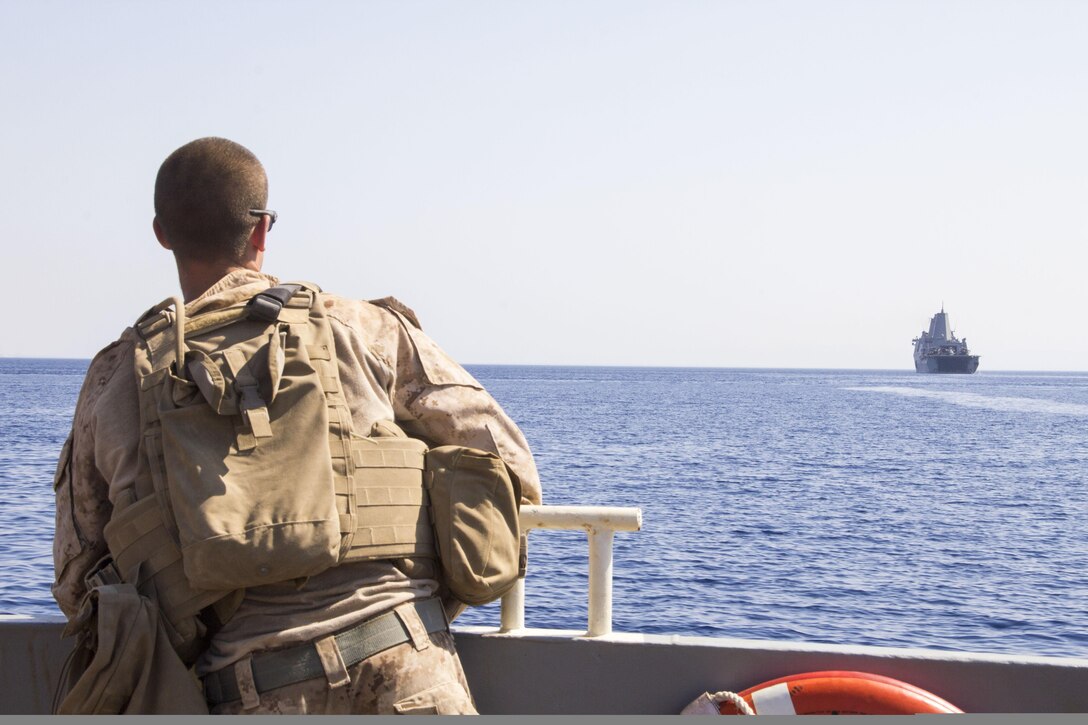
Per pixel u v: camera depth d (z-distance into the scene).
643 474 38.41
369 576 1.84
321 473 1.79
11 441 47.94
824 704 2.15
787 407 104.31
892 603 17.36
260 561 1.69
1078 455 53.06
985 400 128.88
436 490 2.00
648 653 2.32
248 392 1.80
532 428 66.06
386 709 1.76
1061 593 18.52
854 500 32.31
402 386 2.10
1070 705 2.16
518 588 2.44
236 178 2.05
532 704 2.37
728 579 18.98
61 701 1.84
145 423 1.81
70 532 1.95
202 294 2.03
